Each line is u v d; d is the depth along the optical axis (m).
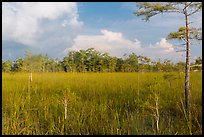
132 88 11.70
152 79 15.01
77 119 6.30
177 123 6.26
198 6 7.22
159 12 7.56
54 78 16.89
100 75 19.62
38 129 6.11
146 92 10.46
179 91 10.20
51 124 6.16
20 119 6.56
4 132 5.61
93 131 6.10
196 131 5.59
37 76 17.22
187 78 7.45
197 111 6.69
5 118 6.14
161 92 10.26
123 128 5.95
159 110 7.26
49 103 8.07
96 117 6.52
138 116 6.57
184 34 7.41
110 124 6.05
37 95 9.88
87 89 12.09
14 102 7.36
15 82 13.98
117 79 16.34
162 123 6.16
